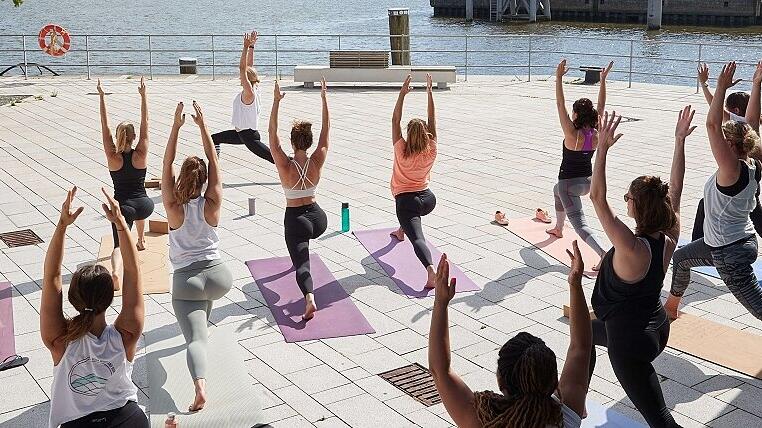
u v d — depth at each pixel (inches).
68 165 571.5
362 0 4849.9
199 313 276.2
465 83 953.5
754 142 284.2
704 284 362.9
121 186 364.8
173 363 287.3
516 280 368.5
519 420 141.2
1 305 338.3
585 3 2780.5
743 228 286.2
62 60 1622.8
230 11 3791.8
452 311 337.1
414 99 844.6
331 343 310.3
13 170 557.6
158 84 931.3
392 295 352.5
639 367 223.6
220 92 879.7
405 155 355.9
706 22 2536.9
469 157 598.5
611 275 222.1
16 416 260.8
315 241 416.8
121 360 199.2
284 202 487.8
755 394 271.9
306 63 1696.6
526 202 485.7
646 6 2682.1
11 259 391.5
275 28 2896.2
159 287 356.2
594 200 215.8
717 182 282.5
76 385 196.2
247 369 290.5
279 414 261.6
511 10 2842.0
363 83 949.8
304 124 336.2
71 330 193.5
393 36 1036.5
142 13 3481.8
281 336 316.2
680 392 273.9
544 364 141.9
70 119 731.4
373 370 290.5
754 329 318.3
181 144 635.5
